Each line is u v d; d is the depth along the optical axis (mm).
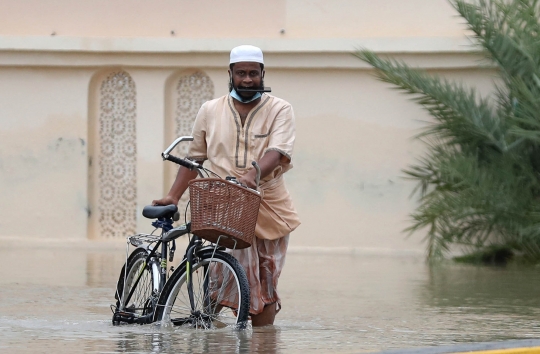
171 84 25828
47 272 18250
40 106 26078
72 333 10031
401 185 24266
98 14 26062
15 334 9961
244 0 25328
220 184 9555
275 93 24969
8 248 25484
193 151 11109
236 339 9641
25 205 26109
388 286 16250
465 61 23734
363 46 24172
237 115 10719
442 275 18484
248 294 10211
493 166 21344
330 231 24672
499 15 21703
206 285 10414
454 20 24031
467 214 20609
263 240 10859
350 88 24594
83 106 25906
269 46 24656
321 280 17375
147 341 9430
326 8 24812
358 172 24547
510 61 21484
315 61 24547
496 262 21766
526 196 20953
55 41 25516
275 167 10445
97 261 21203
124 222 26078
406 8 24344
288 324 11242
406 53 24062
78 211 25922
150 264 10812
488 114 21906
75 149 25953
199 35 25609
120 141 26109
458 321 11656
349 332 10477
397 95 24312
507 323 11461
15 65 25984
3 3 26422
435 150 22516
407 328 10922
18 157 26156
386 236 24375
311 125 24812
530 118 20312
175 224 25516
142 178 25797
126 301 11133
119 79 26141
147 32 25859
